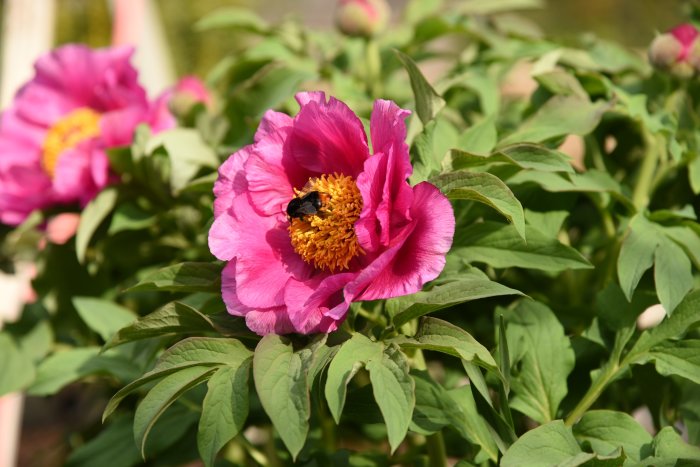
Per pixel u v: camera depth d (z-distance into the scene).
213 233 0.69
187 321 0.69
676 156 0.79
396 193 0.65
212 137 0.91
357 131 0.66
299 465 0.82
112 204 0.92
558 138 0.79
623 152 0.93
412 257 0.64
